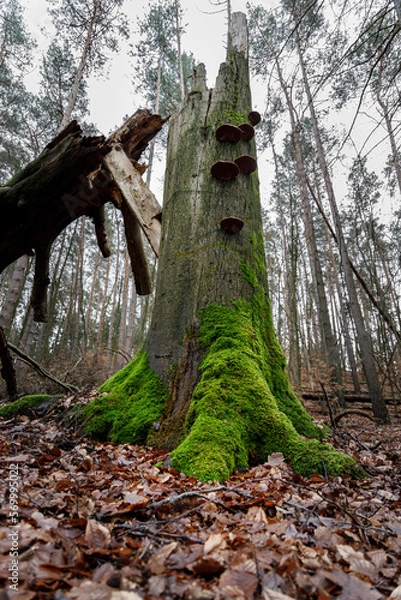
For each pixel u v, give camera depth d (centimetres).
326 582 112
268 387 322
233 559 121
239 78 514
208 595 98
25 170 486
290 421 315
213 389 295
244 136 471
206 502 185
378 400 842
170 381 344
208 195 427
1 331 534
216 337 346
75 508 166
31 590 96
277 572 116
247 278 393
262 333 385
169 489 201
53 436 325
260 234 446
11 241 525
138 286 623
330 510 190
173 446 291
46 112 1670
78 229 2150
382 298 823
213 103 486
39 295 588
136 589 100
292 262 980
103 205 568
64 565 110
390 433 625
